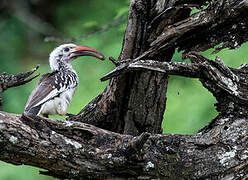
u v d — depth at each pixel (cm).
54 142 744
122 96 910
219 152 781
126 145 763
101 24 1844
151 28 877
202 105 1355
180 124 1352
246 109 793
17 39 2186
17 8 2288
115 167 762
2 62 2052
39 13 2314
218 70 783
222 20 827
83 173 766
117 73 834
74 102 1508
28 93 1705
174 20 873
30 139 730
